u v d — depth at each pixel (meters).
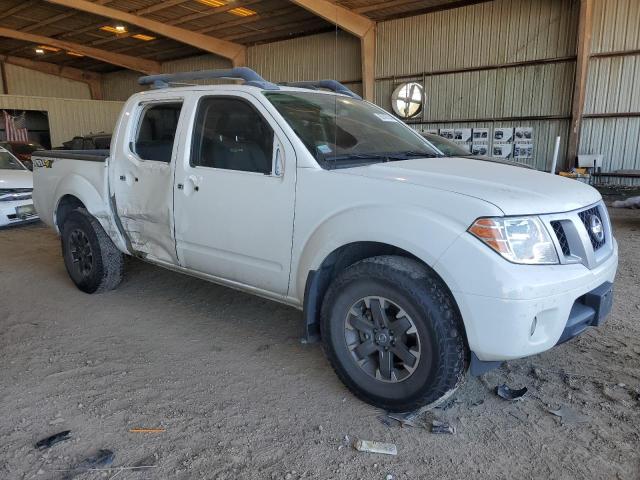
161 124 4.05
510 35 13.72
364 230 2.73
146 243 4.21
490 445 2.57
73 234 4.80
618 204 11.23
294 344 3.79
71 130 23.78
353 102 4.07
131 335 3.92
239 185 3.35
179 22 17.81
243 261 3.43
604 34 12.28
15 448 2.52
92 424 2.72
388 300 2.70
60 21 19.14
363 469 2.39
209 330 4.04
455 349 2.56
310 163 3.05
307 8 14.46
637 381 3.18
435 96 15.39
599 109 12.62
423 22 15.25
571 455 2.49
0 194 7.92
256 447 2.55
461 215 2.50
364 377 2.88
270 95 3.43
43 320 4.21
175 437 2.62
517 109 13.93
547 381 3.19
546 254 2.50
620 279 5.35
